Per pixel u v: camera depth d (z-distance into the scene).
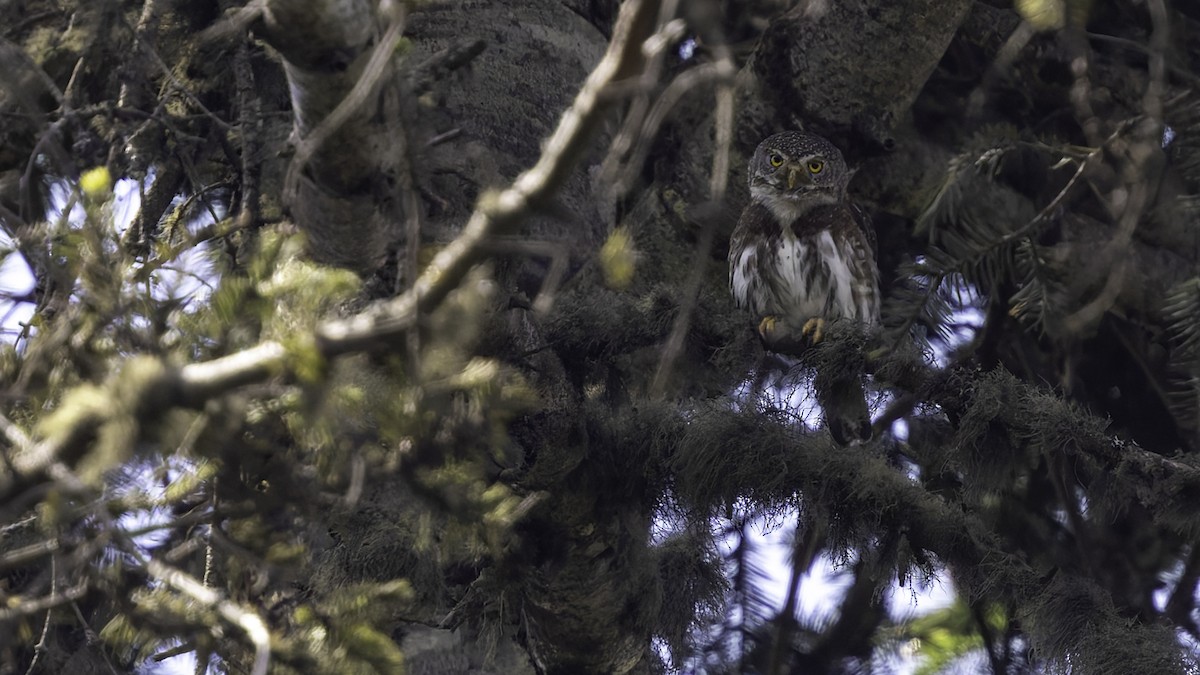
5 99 10.02
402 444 6.88
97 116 9.93
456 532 7.63
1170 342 12.82
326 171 7.19
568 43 11.96
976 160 10.51
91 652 9.30
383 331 5.72
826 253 12.66
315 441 6.62
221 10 10.91
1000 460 9.90
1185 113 10.54
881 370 10.02
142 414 5.57
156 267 6.62
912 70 11.85
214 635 7.38
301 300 6.19
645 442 9.84
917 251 14.34
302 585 8.58
